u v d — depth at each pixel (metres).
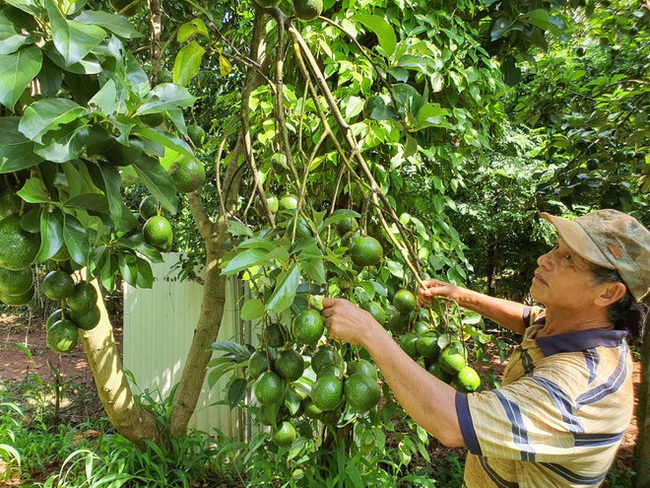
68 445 4.00
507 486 1.66
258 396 1.47
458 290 2.32
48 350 7.59
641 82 4.45
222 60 2.39
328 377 1.42
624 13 4.58
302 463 3.23
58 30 1.02
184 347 4.95
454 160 3.28
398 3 2.86
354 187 3.06
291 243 1.37
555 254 1.73
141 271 1.81
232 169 3.36
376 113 1.64
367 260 1.55
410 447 3.23
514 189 6.94
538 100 5.10
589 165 4.39
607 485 3.89
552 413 1.39
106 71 1.23
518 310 2.29
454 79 2.99
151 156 1.30
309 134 2.90
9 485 3.68
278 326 1.58
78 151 1.07
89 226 1.49
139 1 1.98
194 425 4.57
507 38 3.04
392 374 1.43
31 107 1.00
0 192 1.22
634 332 1.71
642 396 3.92
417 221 2.96
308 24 2.92
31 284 1.38
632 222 1.59
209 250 3.63
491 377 3.07
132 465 3.45
